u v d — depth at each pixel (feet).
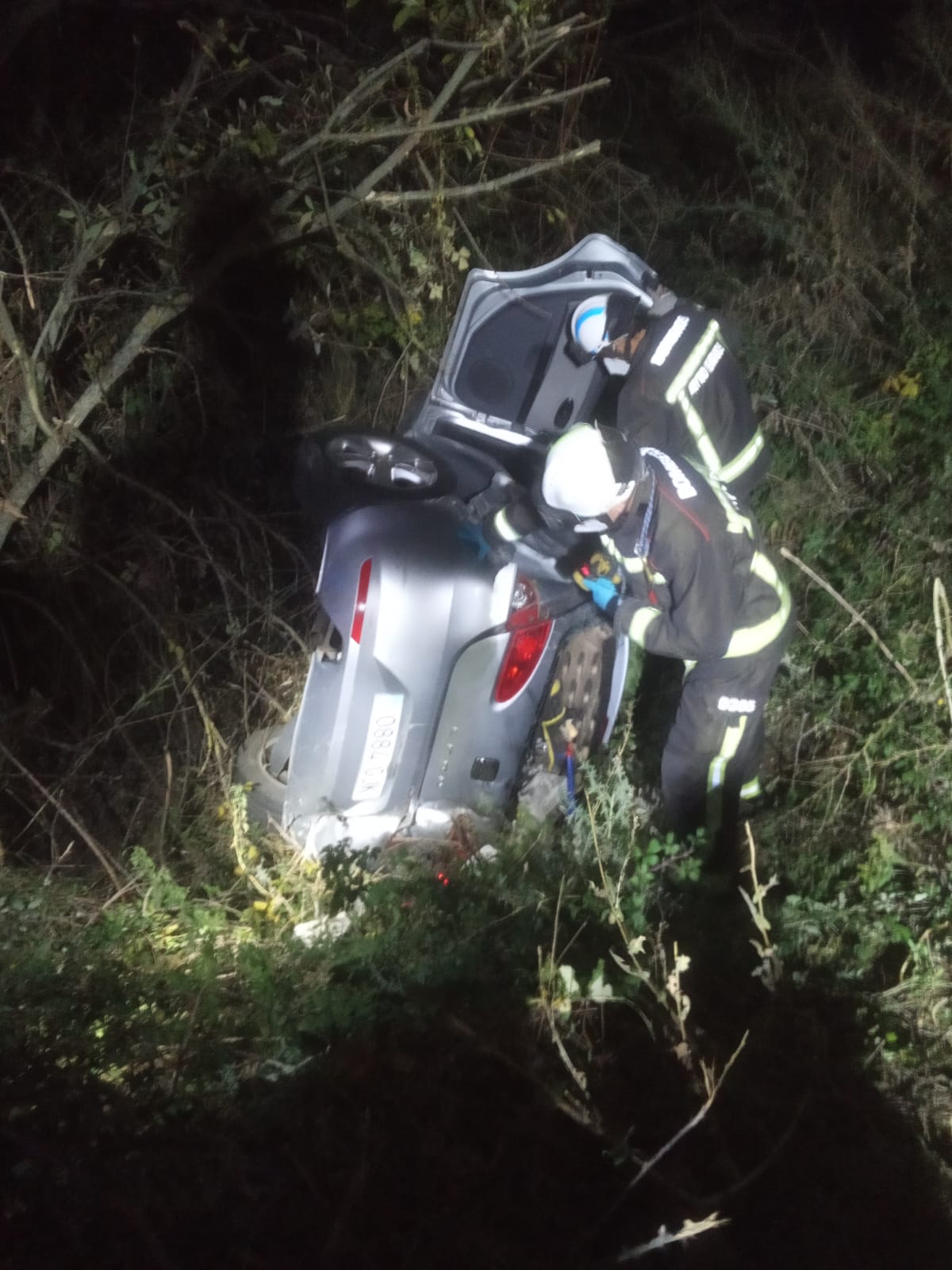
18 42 15.64
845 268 21.24
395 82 15.07
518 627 12.04
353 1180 8.37
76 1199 8.24
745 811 13.43
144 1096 9.25
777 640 11.89
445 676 11.84
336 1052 9.50
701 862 12.09
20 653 16.14
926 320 21.15
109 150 16.40
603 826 12.47
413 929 10.96
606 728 13.32
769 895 12.33
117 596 16.05
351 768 12.05
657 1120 9.25
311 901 11.95
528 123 19.77
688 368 13.25
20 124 16.61
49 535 16.33
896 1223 8.60
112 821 14.24
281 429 18.10
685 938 11.00
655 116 25.93
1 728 14.14
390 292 15.57
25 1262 8.02
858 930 11.48
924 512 17.21
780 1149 8.84
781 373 19.49
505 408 14.38
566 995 9.95
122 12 16.98
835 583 16.51
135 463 16.78
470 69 14.34
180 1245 8.18
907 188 22.88
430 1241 8.29
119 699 15.33
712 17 26.84
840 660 15.40
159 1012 10.33
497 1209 8.57
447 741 12.19
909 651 14.90
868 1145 9.18
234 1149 8.70
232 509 17.24
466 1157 8.82
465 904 11.28
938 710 13.98
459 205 18.43
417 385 17.85
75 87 17.21
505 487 13.02
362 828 12.28
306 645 15.29
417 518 11.96
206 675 15.60
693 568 11.06
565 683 13.17
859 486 18.51
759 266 22.27
